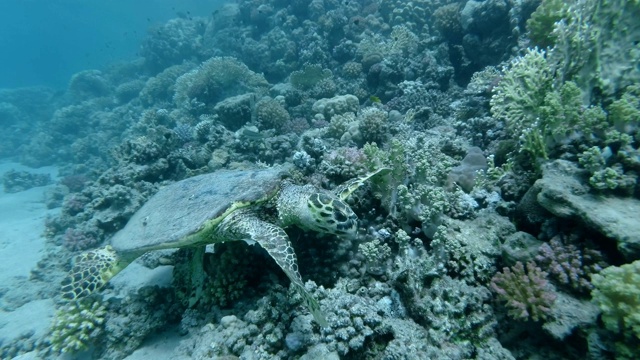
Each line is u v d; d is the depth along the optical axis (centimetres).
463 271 89
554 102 97
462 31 238
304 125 247
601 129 93
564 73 108
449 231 97
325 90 285
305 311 91
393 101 232
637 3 104
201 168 199
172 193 125
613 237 70
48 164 495
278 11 432
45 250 195
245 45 418
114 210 178
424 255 95
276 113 253
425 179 112
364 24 361
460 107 182
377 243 99
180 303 112
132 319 105
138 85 561
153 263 139
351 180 111
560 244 80
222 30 502
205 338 90
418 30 340
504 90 121
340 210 95
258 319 91
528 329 79
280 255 86
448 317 81
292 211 101
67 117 535
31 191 368
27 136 619
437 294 86
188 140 254
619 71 107
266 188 106
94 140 452
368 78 278
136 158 198
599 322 68
